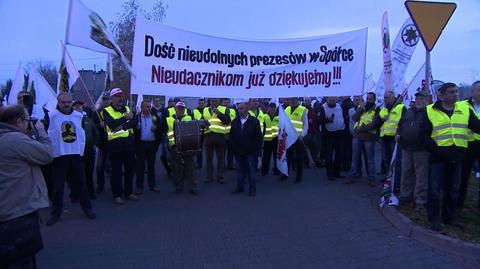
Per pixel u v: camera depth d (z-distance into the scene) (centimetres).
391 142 958
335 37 995
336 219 748
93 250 614
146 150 973
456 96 644
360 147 1024
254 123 940
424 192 768
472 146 734
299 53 986
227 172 1259
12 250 432
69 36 804
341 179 1103
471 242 592
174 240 652
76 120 763
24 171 444
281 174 1149
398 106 948
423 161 761
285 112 1079
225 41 952
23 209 440
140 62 900
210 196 943
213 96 955
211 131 1084
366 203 853
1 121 466
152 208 846
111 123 868
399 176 901
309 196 923
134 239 659
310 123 1293
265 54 976
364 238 648
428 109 660
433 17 707
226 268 542
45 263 569
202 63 942
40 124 643
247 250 605
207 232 688
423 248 603
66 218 781
